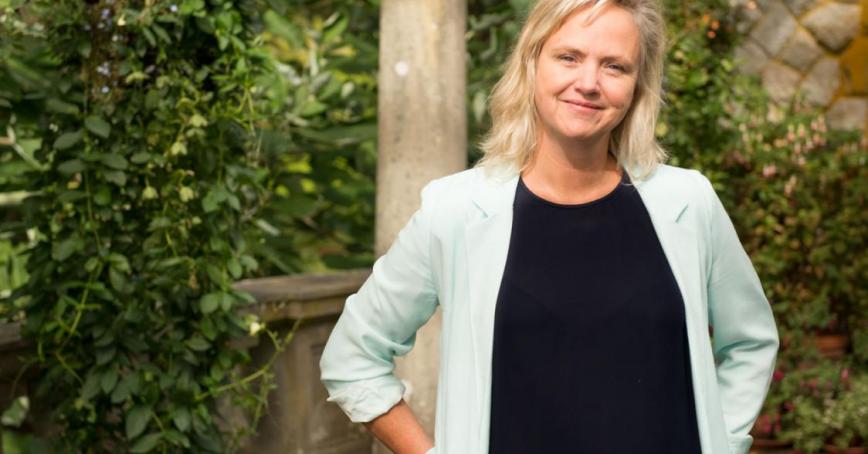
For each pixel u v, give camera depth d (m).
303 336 4.09
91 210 3.22
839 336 6.03
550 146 1.89
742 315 1.97
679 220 1.88
